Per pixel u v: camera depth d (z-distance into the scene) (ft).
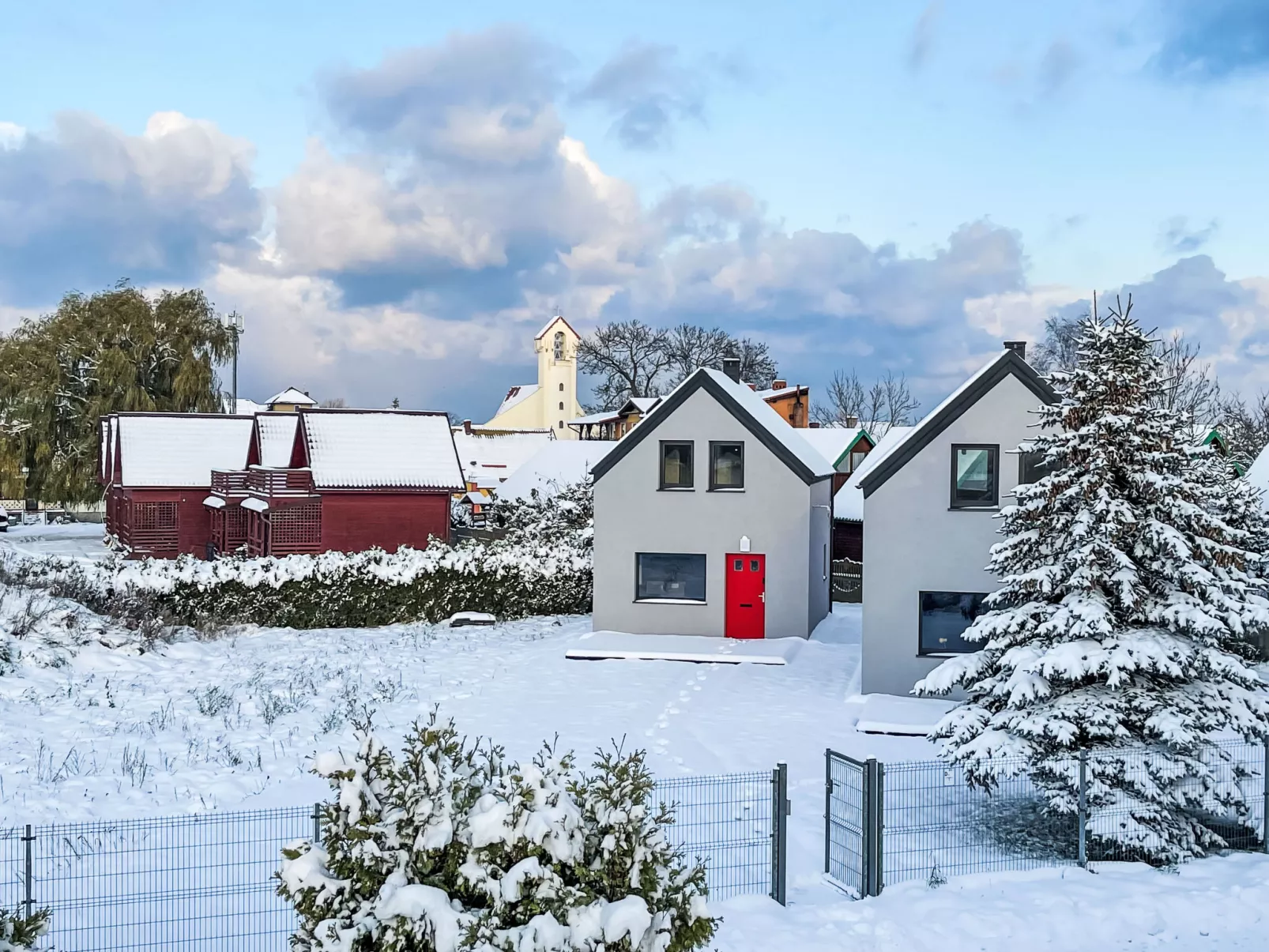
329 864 24.66
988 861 42.06
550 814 24.14
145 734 60.44
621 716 68.59
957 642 74.59
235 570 106.52
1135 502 46.19
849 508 139.64
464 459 281.33
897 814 47.09
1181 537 44.16
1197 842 43.75
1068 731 42.57
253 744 59.31
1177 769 41.81
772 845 38.40
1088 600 44.78
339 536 131.23
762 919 36.32
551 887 23.71
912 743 61.87
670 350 339.36
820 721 67.21
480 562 117.08
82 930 34.42
